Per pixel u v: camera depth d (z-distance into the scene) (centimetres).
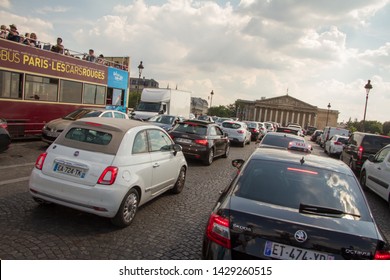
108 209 482
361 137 1307
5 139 927
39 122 1338
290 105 13888
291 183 364
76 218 537
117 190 488
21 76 1244
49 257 403
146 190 576
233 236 294
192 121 1248
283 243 282
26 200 597
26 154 1055
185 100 2827
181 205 675
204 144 1176
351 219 314
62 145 527
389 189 826
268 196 342
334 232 282
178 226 551
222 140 1363
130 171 520
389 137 1267
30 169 849
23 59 1242
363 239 281
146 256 430
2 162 905
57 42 1470
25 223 496
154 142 632
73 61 1489
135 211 544
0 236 444
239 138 2100
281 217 297
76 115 1295
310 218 302
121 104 1914
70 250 426
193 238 505
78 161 499
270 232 286
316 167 396
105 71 1723
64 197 492
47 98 1364
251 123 2984
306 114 13825
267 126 4331
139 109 2423
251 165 395
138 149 565
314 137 4703
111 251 434
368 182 1002
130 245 458
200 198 746
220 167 1212
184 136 1189
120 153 514
